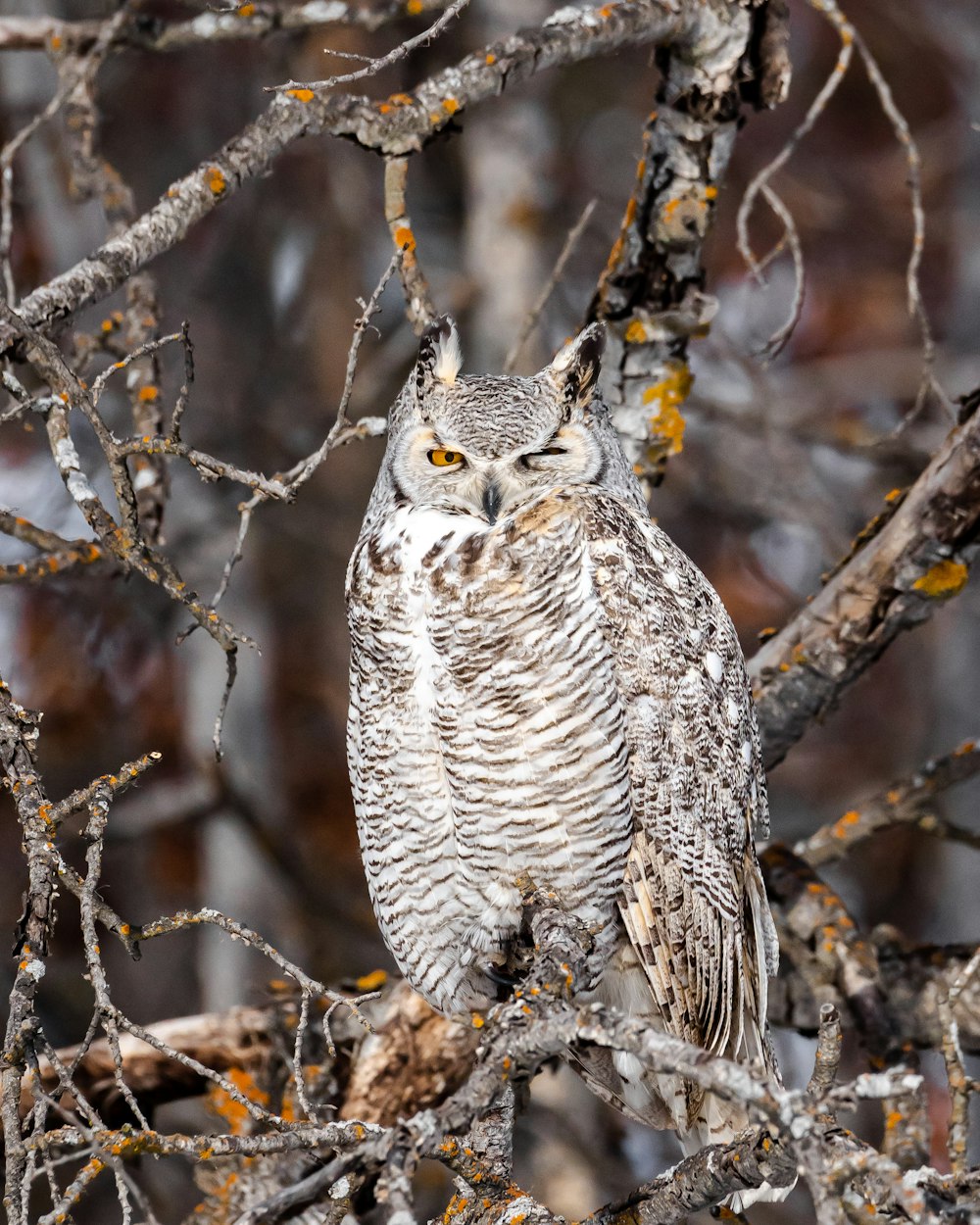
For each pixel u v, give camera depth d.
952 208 21.09
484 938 9.08
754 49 9.52
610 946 9.11
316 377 19.20
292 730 18.33
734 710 9.42
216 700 16.16
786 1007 10.40
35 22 10.79
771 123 20.66
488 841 8.78
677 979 9.13
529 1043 5.73
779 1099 5.18
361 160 18.75
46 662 17.02
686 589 9.29
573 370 9.64
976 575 17.42
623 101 19.95
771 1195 8.10
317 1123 5.98
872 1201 5.82
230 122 18.89
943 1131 15.07
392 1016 10.21
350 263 19.44
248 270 18.78
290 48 16.52
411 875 9.15
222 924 6.45
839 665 10.00
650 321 10.02
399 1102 10.14
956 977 10.23
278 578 18.77
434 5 10.35
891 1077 5.09
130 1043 9.98
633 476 10.02
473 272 17.41
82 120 10.55
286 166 19.02
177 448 7.29
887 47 21.02
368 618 8.84
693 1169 6.86
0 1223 9.91
